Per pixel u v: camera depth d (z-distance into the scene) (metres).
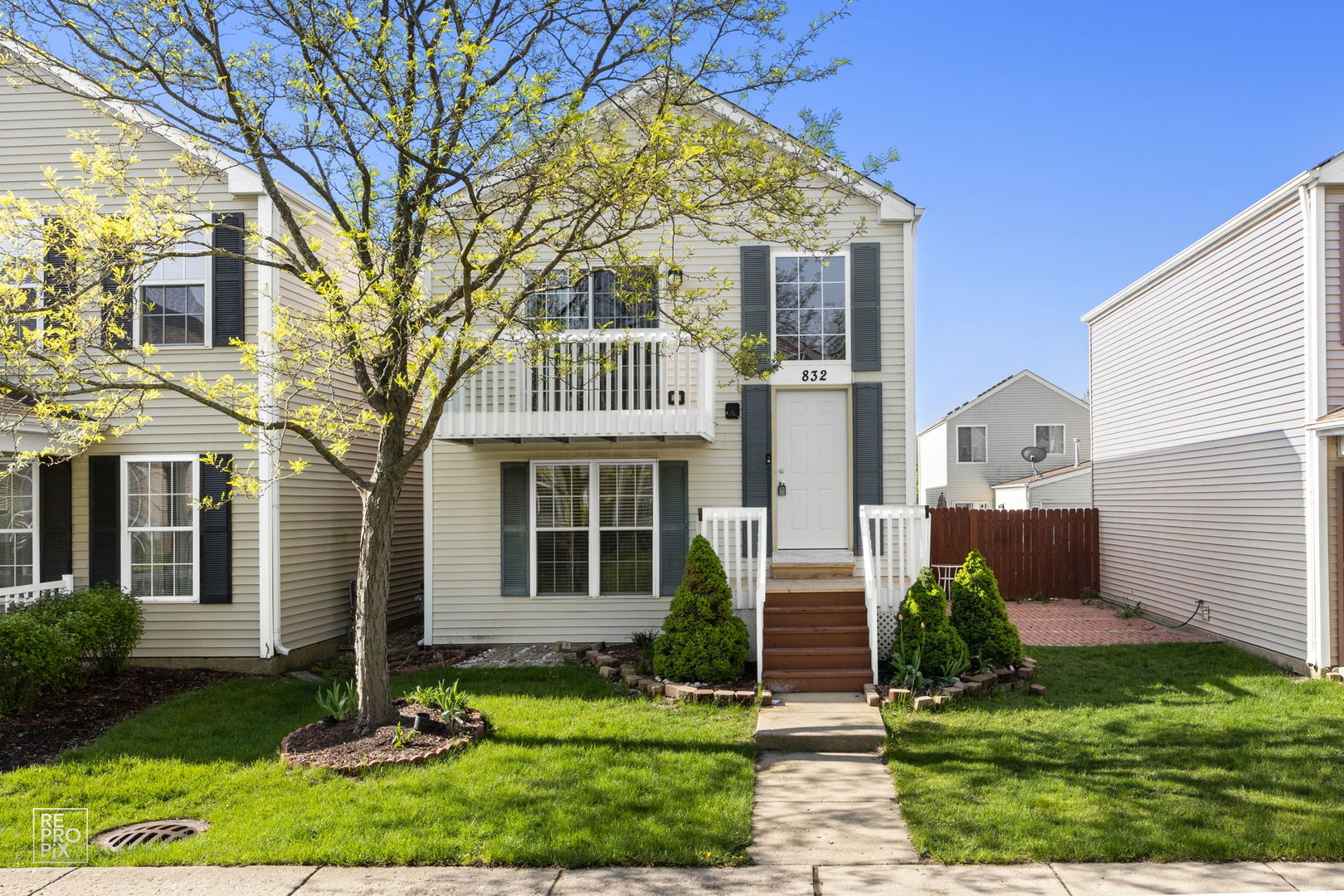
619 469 12.18
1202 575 12.49
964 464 29.78
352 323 7.24
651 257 10.33
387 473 7.75
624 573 12.14
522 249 7.54
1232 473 11.61
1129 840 5.17
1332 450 9.62
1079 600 16.88
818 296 12.17
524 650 11.83
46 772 6.89
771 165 8.09
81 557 11.10
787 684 9.08
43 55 7.94
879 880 4.83
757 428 12.02
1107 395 16.52
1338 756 6.62
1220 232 11.73
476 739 7.43
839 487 12.07
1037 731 7.52
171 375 8.30
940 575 16.16
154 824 5.91
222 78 7.62
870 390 11.98
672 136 7.59
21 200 7.51
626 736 7.52
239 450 11.02
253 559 10.95
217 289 11.07
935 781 6.35
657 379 11.74
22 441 10.13
